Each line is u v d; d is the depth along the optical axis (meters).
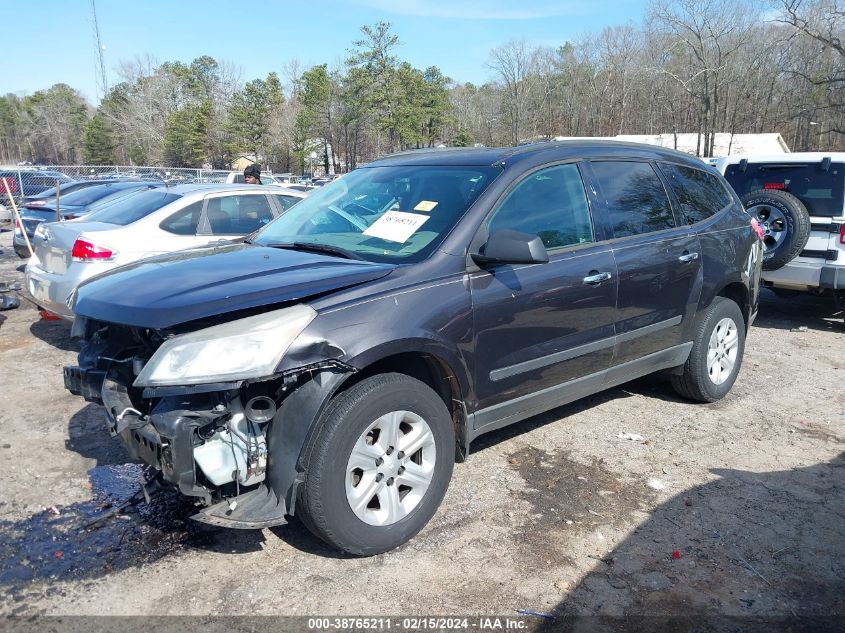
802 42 40.25
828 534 3.45
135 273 3.39
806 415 5.12
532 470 4.13
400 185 4.10
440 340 3.30
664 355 4.80
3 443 4.43
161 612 2.80
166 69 91.44
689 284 4.80
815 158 7.71
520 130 76.25
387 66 63.75
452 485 3.93
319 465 2.91
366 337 3.01
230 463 2.90
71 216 10.56
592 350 4.17
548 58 76.69
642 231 4.53
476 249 3.55
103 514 3.57
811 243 7.60
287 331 2.84
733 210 5.49
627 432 4.73
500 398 3.72
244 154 73.81
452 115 79.69
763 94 54.81
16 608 2.81
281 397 2.96
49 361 6.31
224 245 4.14
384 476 3.17
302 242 3.97
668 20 48.91
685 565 3.17
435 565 3.15
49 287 6.39
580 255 4.05
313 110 69.44
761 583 3.04
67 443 4.45
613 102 74.31
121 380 3.21
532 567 3.14
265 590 2.95
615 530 3.46
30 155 117.62
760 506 3.72
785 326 8.20
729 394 5.58
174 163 80.25
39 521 3.49
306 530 3.46
